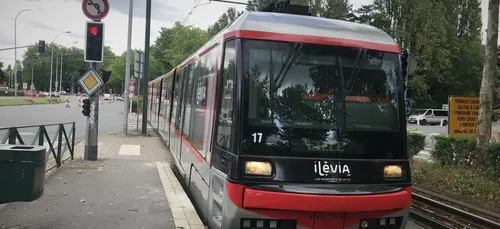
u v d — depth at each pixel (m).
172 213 6.43
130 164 11.21
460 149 12.80
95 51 11.59
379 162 5.22
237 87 5.04
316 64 5.29
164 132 16.28
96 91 11.71
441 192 10.49
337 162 5.07
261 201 4.74
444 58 47.62
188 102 8.96
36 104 55.47
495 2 12.46
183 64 10.87
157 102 21.81
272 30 5.27
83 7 11.51
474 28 54.31
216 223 5.38
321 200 4.80
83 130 22.33
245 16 5.47
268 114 5.03
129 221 6.07
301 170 4.94
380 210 5.09
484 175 11.20
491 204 9.19
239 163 4.86
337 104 5.26
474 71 53.91
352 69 5.38
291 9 6.80
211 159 5.67
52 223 5.84
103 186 8.32
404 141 5.42
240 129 4.94
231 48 5.36
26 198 5.10
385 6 47.44
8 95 88.12
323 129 5.14
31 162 5.12
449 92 56.72
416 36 45.00
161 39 74.44
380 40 5.65
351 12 46.19
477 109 14.92
